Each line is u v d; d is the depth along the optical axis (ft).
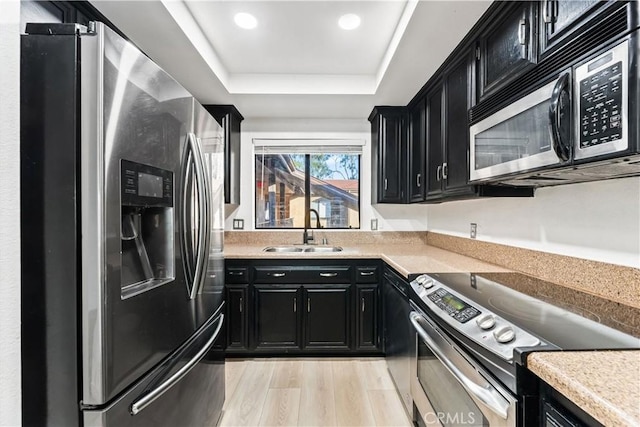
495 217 6.45
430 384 4.74
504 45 4.42
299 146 10.71
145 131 3.41
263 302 8.52
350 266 8.54
